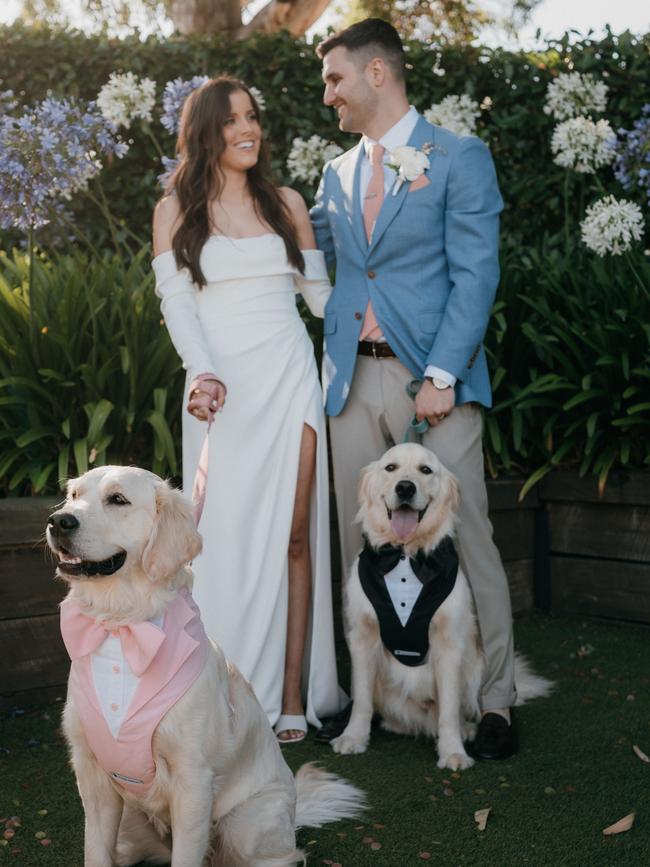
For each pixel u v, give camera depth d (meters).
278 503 3.29
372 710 3.27
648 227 5.83
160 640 2.03
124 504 2.10
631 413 4.36
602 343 4.43
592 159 5.50
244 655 3.27
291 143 6.07
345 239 3.41
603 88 5.60
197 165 3.29
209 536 3.25
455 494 3.19
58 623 3.49
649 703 3.52
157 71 5.89
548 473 4.63
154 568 2.07
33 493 3.73
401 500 3.03
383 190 3.33
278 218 3.36
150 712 2.01
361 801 2.69
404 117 3.35
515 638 4.32
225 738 2.14
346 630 3.32
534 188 6.30
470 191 3.22
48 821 2.55
